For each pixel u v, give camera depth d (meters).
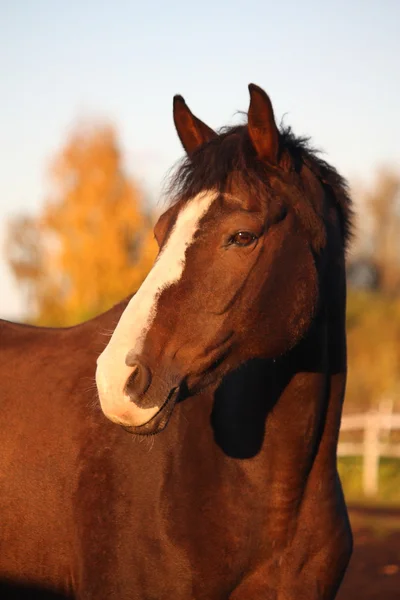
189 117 3.57
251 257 3.00
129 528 3.27
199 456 3.30
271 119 3.11
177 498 3.25
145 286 2.98
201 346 2.96
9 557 3.51
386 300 27.78
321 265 3.20
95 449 3.46
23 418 3.67
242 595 3.31
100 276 36.03
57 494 3.46
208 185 3.02
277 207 3.05
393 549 8.88
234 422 3.32
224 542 3.22
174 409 3.40
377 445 16.19
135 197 37.88
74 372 3.73
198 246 2.98
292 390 3.28
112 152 38.66
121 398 2.80
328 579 3.38
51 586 3.46
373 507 12.67
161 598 3.23
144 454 3.34
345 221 3.47
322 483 3.39
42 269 40.19
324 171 3.43
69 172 38.34
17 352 3.93
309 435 3.30
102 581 3.27
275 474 3.29
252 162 3.09
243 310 3.01
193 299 2.96
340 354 3.46
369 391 24.44
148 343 2.89
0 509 3.54
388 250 41.50
